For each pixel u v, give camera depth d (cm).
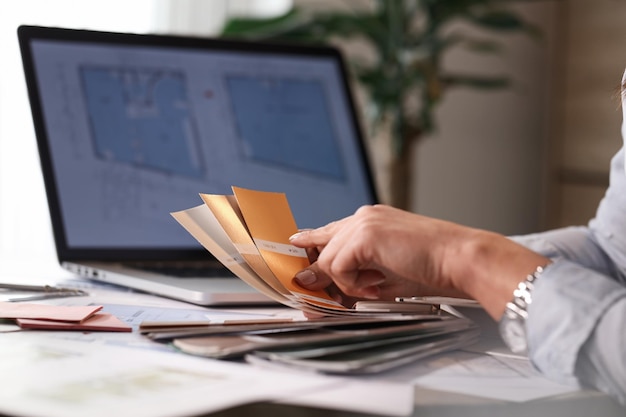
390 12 239
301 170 121
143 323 63
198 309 81
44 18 236
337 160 125
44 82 108
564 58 294
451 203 305
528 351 59
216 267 107
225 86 120
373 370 55
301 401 47
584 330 57
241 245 71
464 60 304
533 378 59
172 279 91
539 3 314
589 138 282
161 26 257
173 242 110
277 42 125
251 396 47
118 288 94
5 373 51
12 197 236
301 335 61
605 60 274
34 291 85
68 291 86
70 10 239
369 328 64
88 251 105
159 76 115
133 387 48
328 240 72
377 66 248
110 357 56
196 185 114
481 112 308
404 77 239
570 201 291
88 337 63
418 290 75
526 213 319
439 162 303
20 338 62
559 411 53
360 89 282
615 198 83
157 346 61
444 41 241
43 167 106
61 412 43
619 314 56
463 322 68
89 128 109
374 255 65
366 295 71
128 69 114
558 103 297
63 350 58
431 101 241
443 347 65
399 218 66
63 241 104
